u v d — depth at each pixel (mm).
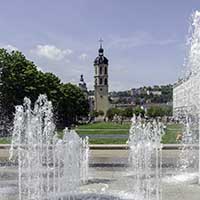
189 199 10789
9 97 51125
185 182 13164
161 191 11820
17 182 13070
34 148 15461
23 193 11523
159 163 17250
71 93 81688
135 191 11891
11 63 51906
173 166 16469
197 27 15180
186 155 19344
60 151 13859
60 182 12820
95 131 46344
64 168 13227
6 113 50719
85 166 15672
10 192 11680
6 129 41125
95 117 131125
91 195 11398
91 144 23750
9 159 18484
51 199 10914
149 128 15977
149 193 11625
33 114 16234
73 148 13297
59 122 69812
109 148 22047
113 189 12117
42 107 17172
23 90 51719
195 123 19281
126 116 117875
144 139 15906
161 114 108312
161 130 17906
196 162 17422
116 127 62625
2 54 52156
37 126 15875
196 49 15430
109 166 16609
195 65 15555
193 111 18141
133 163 15906
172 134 32312
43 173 14234
